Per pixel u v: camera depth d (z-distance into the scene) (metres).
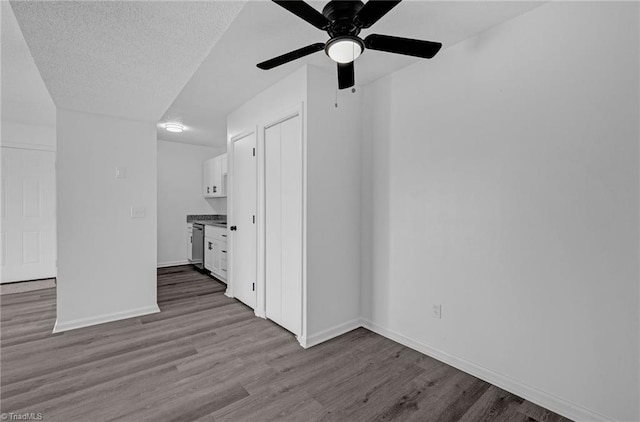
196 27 1.50
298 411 1.63
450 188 2.12
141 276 3.00
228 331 2.62
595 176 1.52
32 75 2.53
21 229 4.10
